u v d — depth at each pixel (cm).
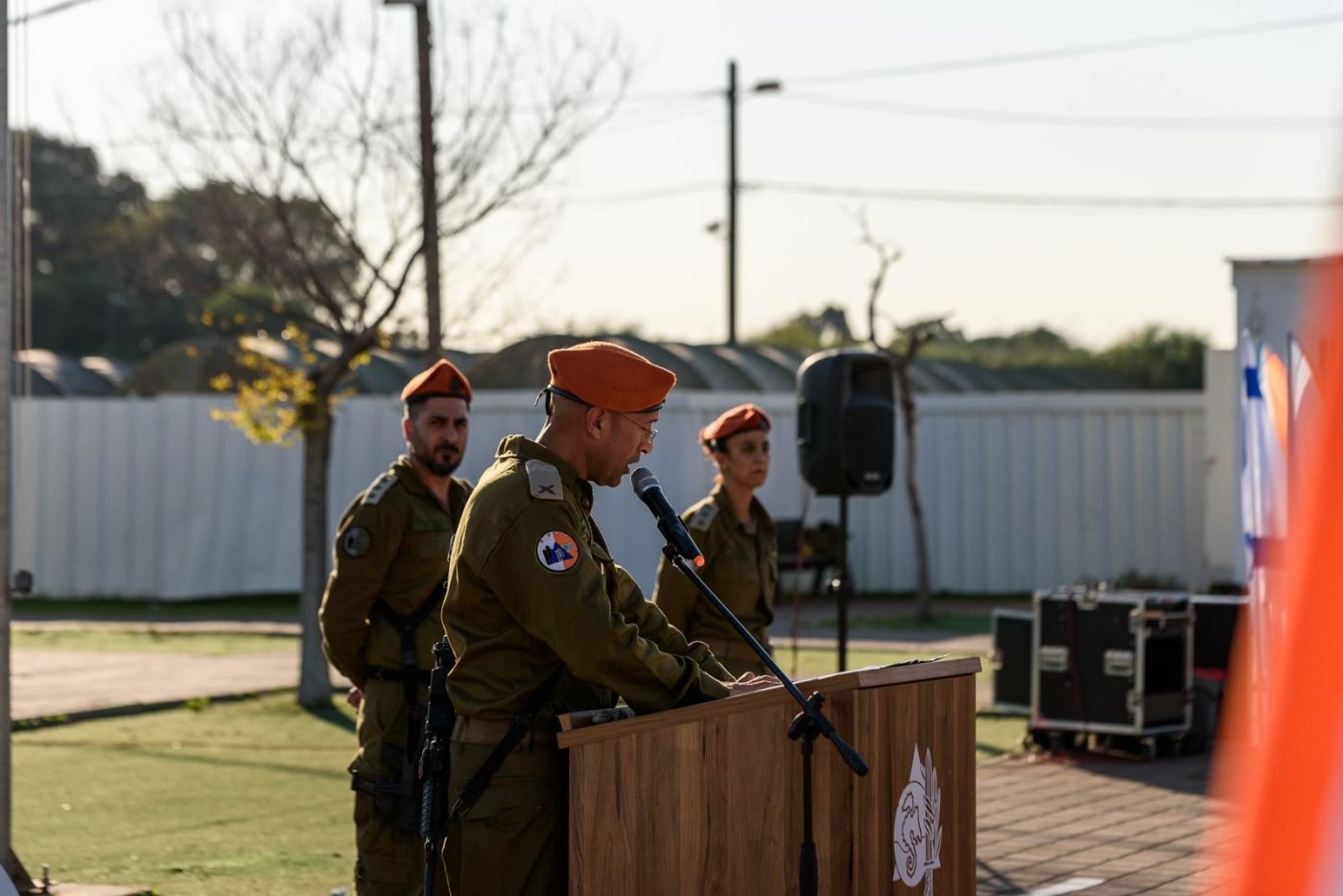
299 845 923
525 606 421
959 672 513
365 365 2630
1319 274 197
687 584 771
